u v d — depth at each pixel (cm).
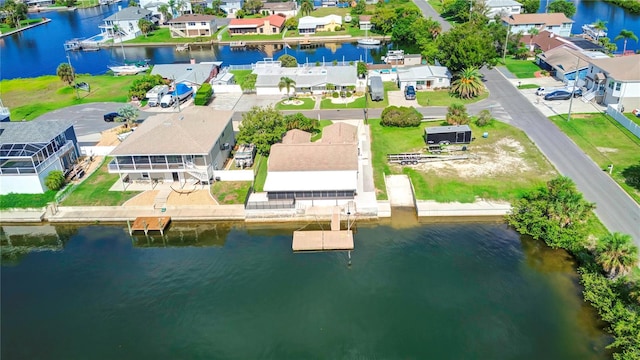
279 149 6259
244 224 5844
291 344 4116
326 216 5791
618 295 4159
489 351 3972
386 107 8656
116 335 4284
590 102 8269
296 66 11088
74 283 4956
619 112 7431
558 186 5275
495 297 4503
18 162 6291
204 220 5888
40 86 10738
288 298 4606
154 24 16538
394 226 5612
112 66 12594
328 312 4428
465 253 5103
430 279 4759
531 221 5156
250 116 7106
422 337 4128
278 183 5834
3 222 6062
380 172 6525
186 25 15375
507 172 6319
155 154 6141
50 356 4097
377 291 4644
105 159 7238
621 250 4297
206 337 4222
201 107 7488
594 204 5038
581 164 6359
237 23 15462
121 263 5241
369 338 4141
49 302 4697
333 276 4869
